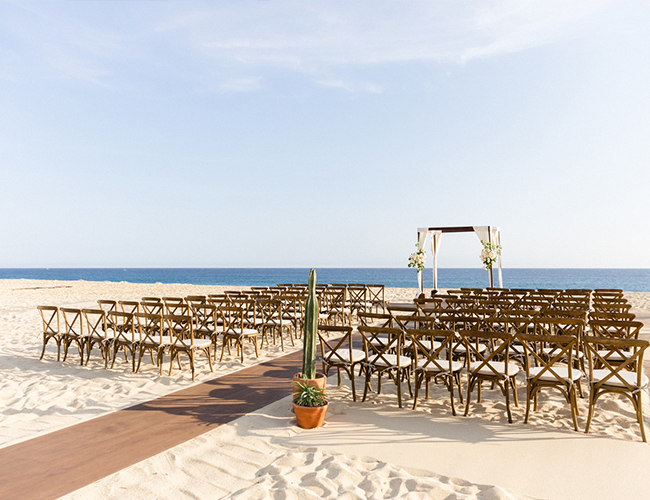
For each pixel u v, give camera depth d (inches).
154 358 249.6
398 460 118.5
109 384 196.9
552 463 115.9
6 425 147.6
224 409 161.5
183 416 153.7
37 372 222.4
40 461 118.0
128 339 224.1
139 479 108.3
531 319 188.4
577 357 176.1
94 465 115.6
